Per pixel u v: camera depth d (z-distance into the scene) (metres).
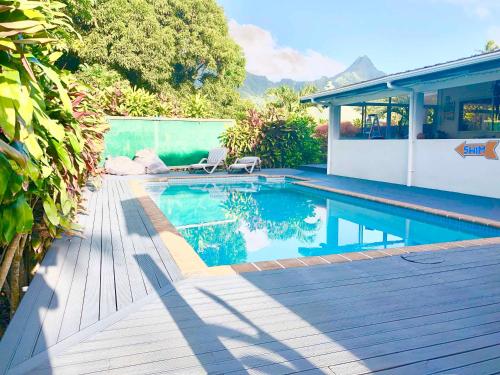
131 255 4.30
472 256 4.45
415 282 3.62
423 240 6.61
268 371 2.21
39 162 2.50
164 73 24.56
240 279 3.64
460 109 11.95
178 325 2.73
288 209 9.38
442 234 7.01
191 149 15.89
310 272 3.88
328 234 7.18
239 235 7.15
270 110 17.19
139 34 23.22
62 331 2.61
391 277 3.75
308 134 17.39
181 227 7.74
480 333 2.66
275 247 6.37
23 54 1.87
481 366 2.28
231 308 3.01
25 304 3.01
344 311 2.98
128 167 13.70
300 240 6.80
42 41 1.84
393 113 18.36
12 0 1.80
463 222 6.77
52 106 3.38
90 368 2.22
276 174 14.54
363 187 11.00
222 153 14.95
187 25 28.08
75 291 3.28
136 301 3.10
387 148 12.04
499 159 8.70
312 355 2.38
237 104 30.94
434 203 8.24
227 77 31.52
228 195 11.20
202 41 28.69
